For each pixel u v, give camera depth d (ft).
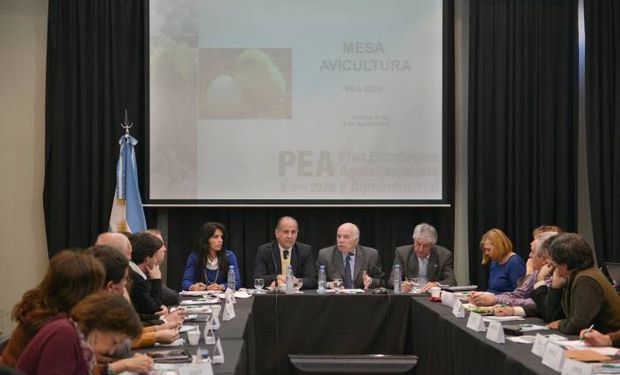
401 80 22.17
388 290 18.42
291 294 17.17
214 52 21.98
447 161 22.12
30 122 22.26
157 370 8.47
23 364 7.04
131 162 21.04
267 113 22.03
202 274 18.76
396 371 16.43
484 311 14.07
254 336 16.02
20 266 22.25
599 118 21.85
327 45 22.15
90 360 7.30
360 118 22.16
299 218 22.24
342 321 17.12
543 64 22.09
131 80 21.72
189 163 21.86
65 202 21.56
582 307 11.44
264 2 22.04
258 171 22.02
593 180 21.77
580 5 22.47
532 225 22.02
